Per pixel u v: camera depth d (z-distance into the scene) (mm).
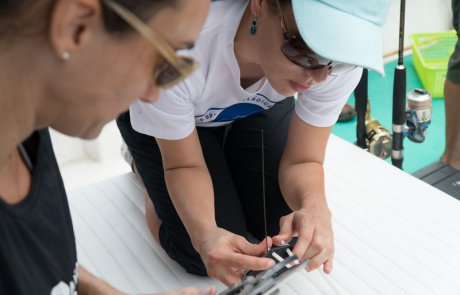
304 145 1464
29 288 667
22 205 688
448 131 2021
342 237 1545
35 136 775
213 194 1418
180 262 1462
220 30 1229
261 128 1607
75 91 604
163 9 570
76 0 518
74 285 818
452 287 1367
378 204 1665
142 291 1422
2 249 625
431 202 1661
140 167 1546
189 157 1390
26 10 534
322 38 1005
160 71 642
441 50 2621
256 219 1584
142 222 1669
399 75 1695
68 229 837
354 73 1317
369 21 1056
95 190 1820
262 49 1155
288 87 1181
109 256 1540
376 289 1375
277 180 1564
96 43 562
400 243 1514
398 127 1807
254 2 1139
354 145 1979
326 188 1748
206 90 1328
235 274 1198
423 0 2742
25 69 576
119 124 1548
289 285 1397
